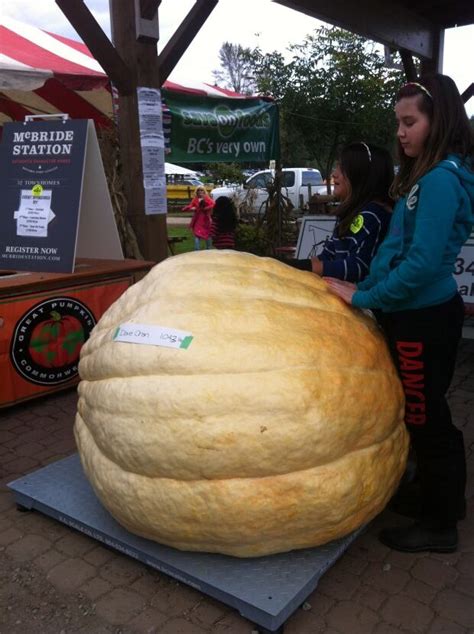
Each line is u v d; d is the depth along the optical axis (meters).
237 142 8.60
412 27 7.75
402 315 2.47
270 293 2.45
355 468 2.28
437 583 2.52
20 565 2.69
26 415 4.41
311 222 6.71
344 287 2.63
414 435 2.64
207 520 2.19
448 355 2.50
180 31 5.56
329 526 2.29
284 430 2.12
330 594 2.47
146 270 5.16
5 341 4.23
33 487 3.05
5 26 7.13
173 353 2.21
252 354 2.18
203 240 14.57
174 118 7.59
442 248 2.24
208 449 2.11
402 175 2.53
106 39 5.23
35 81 5.99
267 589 2.25
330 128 15.13
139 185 5.80
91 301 4.79
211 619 2.35
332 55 14.63
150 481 2.25
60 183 4.72
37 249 4.71
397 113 2.40
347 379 2.27
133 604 2.44
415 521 2.87
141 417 2.21
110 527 2.69
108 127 6.39
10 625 2.34
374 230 2.75
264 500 2.15
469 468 3.51
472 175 2.30
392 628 2.27
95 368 2.46
